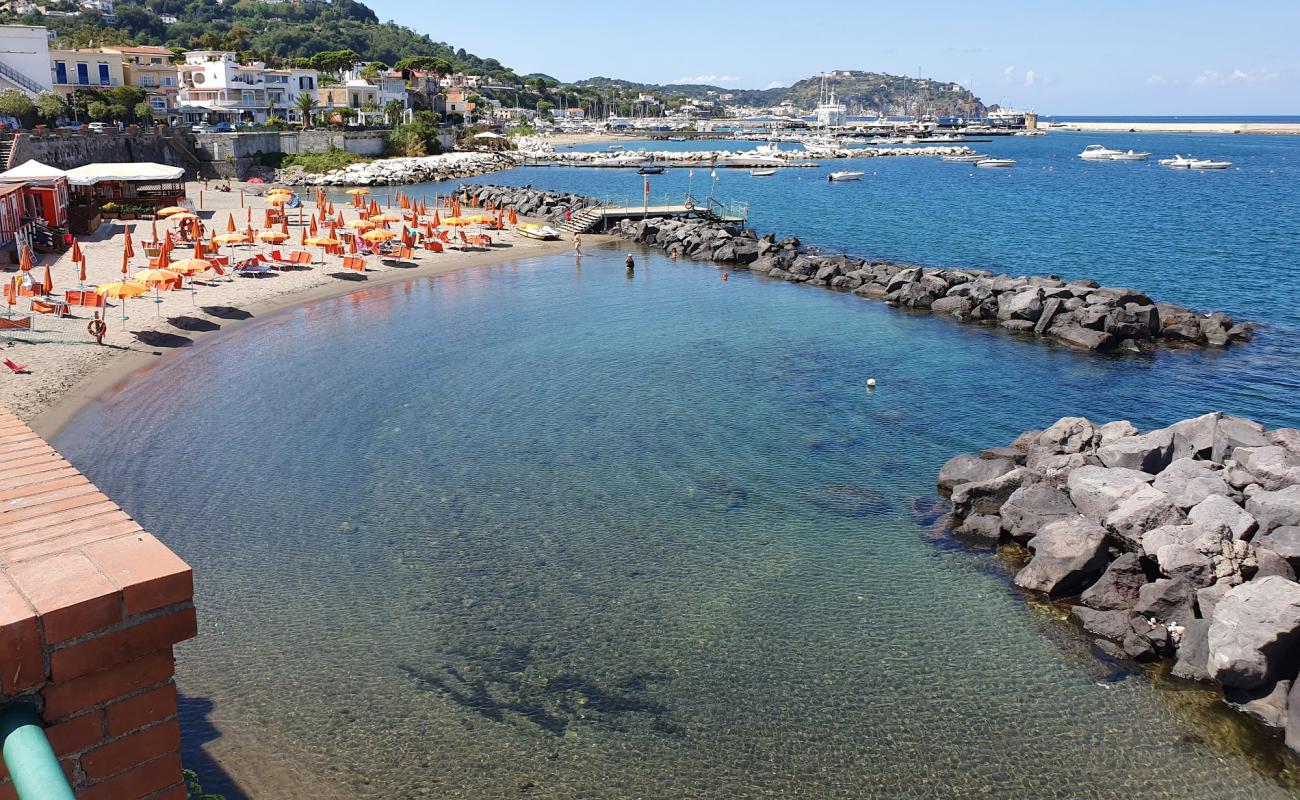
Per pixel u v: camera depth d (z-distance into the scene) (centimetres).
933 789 1430
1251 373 3712
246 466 2619
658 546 2194
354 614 1880
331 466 2634
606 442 2861
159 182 7575
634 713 1595
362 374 3506
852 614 1912
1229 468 2273
